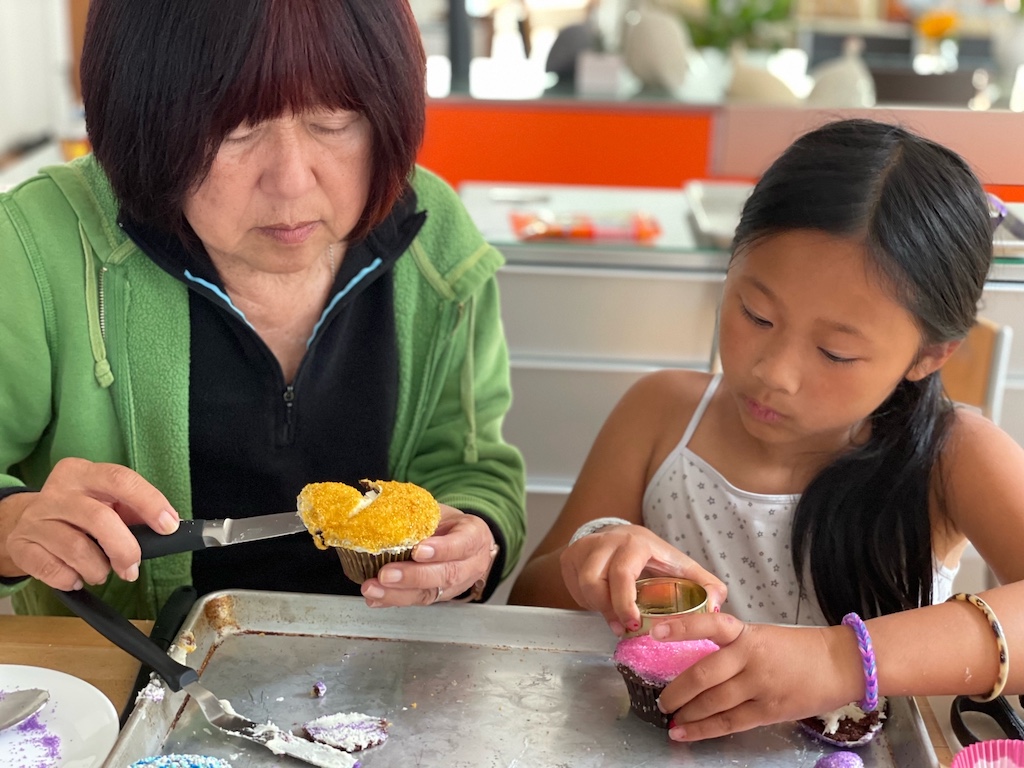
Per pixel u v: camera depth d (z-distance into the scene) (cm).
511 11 457
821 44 457
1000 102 301
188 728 95
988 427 130
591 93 400
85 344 123
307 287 127
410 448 142
